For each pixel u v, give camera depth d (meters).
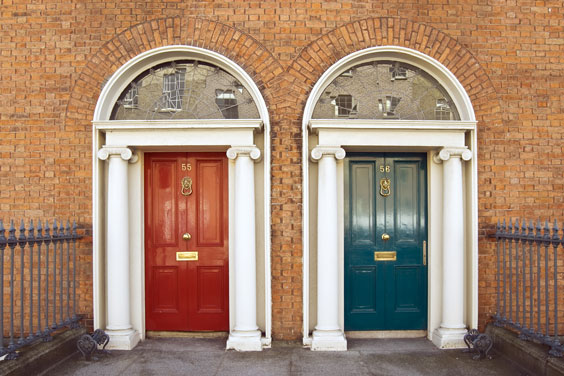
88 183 4.72
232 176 4.82
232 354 4.44
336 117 4.89
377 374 3.98
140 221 4.86
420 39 4.81
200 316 4.97
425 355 4.44
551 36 4.88
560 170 4.82
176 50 4.73
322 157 4.62
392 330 5.02
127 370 4.05
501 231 4.64
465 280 4.81
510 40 4.86
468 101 4.75
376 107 4.92
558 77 4.87
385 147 4.79
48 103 4.75
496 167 4.79
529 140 4.82
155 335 4.98
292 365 4.17
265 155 4.69
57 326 4.25
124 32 4.76
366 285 5.03
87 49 4.76
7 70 4.77
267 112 4.69
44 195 4.72
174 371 4.04
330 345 4.54
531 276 4.18
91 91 4.75
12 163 4.73
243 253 4.57
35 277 4.74
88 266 4.71
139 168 4.87
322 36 4.77
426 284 5.01
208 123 4.57
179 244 4.98
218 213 4.99
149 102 4.90
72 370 4.05
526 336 4.20
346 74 4.91
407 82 4.96
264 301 4.73
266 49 4.75
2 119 4.75
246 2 4.76
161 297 5.00
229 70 4.82
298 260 4.68
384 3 4.79
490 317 4.75
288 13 4.76
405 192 5.03
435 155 4.85
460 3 4.84
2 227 3.63
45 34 4.77
